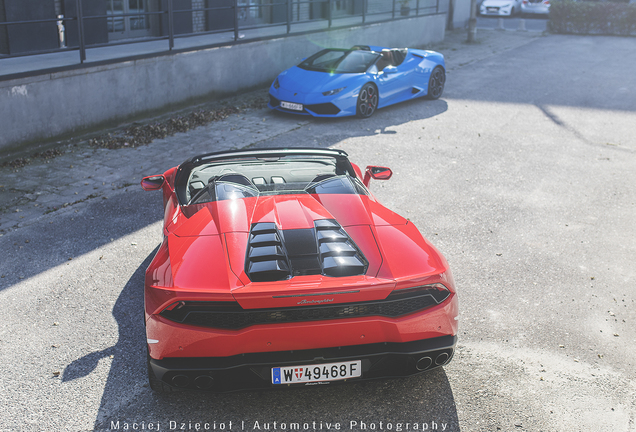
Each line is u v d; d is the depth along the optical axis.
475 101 11.22
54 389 2.98
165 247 2.98
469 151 7.92
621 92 12.01
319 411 2.85
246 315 2.47
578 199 6.13
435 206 5.86
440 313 2.70
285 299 2.42
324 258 2.72
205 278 2.55
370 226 3.08
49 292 4.04
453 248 4.86
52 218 5.42
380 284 2.48
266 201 3.34
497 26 24.92
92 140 7.97
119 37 11.84
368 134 8.76
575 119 9.80
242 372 2.55
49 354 3.29
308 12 17.50
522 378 3.13
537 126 9.34
